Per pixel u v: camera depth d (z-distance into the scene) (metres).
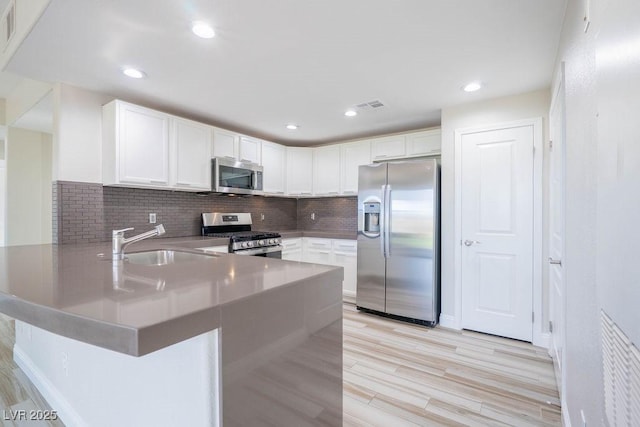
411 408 1.87
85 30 1.87
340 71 2.44
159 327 0.76
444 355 2.55
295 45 2.05
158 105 3.19
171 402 1.07
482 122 3.03
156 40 1.99
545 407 1.88
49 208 4.24
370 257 3.61
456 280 3.14
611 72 0.77
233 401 0.99
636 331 0.61
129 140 2.83
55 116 2.67
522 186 2.83
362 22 1.81
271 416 1.15
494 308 2.96
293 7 1.67
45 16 1.74
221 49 2.10
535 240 2.76
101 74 2.47
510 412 1.83
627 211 0.66
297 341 1.28
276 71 2.42
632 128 0.63
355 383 2.14
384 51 2.13
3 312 0.99
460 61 2.27
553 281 2.38
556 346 2.16
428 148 3.76
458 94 2.88
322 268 1.53
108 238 2.96
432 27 1.85
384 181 3.52
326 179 4.60
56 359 1.88
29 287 1.09
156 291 1.06
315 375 1.39
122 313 0.82
